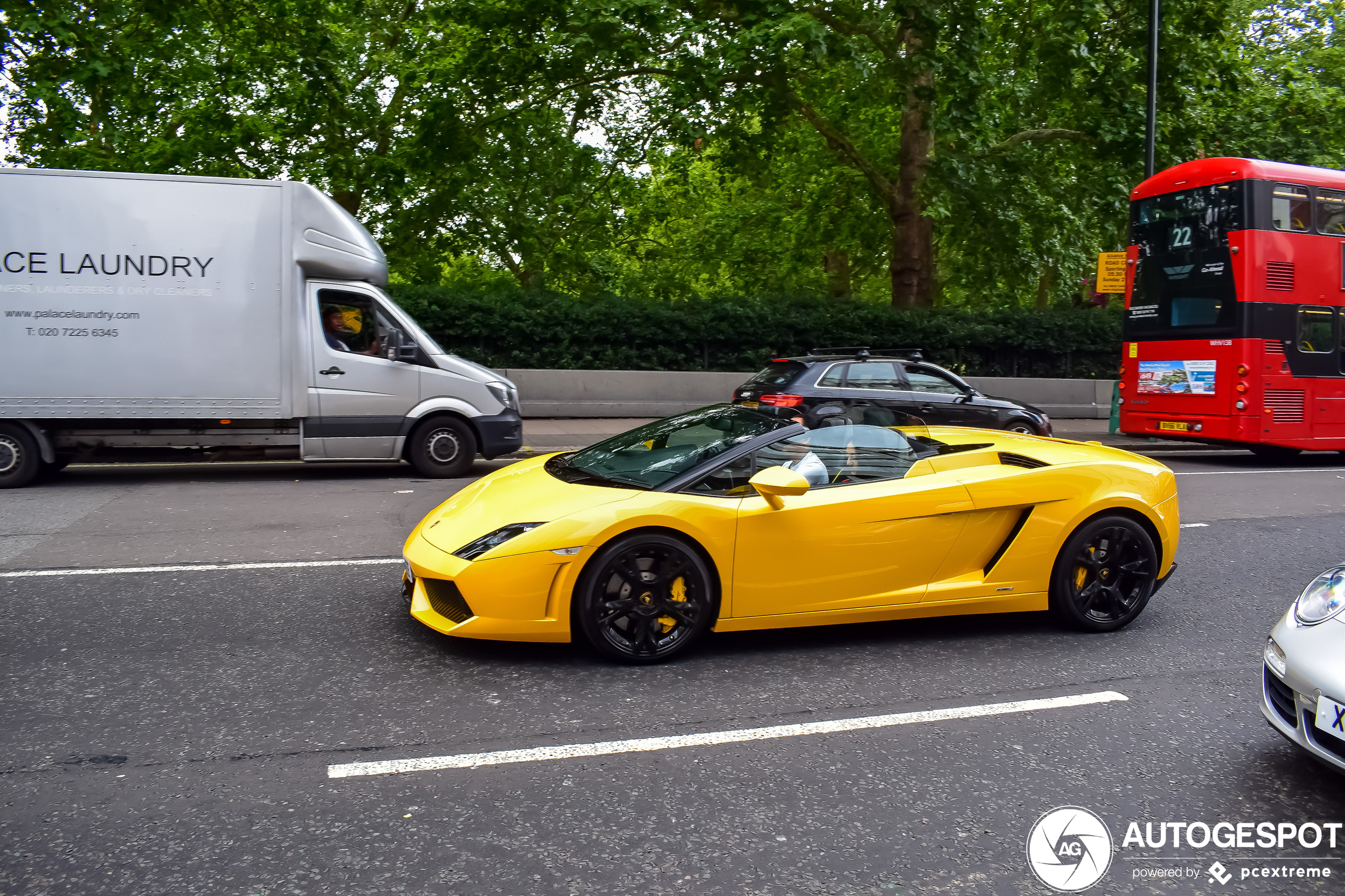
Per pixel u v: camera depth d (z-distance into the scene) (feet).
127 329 30.37
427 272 69.72
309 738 11.90
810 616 15.58
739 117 57.57
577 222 70.49
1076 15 52.80
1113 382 64.75
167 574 19.52
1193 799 10.99
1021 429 41.32
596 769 11.27
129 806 10.10
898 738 12.44
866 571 15.78
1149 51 52.31
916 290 63.87
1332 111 63.41
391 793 10.54
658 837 9.75
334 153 59.52
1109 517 17.20
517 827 9.89
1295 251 43.27
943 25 50.44
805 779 11.16
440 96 57.00
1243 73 59.26
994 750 12.16
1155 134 54.49
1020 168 59.62
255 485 32.09
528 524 14.48
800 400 38.37
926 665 15.34
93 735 11.84
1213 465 45.09
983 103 52.24
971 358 64.18
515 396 35.73
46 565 20.10
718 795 10.69
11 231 29.45
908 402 39.34
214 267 31.04
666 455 16.42
